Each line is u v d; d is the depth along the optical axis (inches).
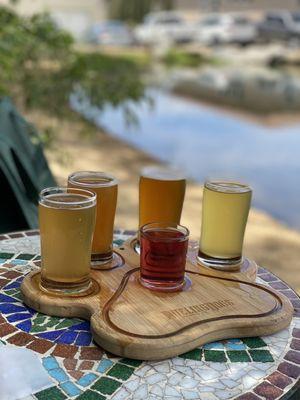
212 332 17.2
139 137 119.3
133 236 25.3
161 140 118.0
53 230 18.1
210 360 16.6
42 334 17.4
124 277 20.3
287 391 15.3
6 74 52.1
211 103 166.7
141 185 22.6
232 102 169.3
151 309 18.0
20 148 35.4
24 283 19.5
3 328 17.6
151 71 241.6
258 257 60.3
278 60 285.4
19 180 33.4
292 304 20.1
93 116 62.5
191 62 281.3
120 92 58.2
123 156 100.8
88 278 19.2
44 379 15.2
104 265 21.3
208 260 21.8
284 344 17.6
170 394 15.0
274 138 123.7
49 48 55.7
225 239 21.4
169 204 22.3
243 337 17.8
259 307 18.6
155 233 19.6
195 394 15.0
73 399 14.6
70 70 56.4
